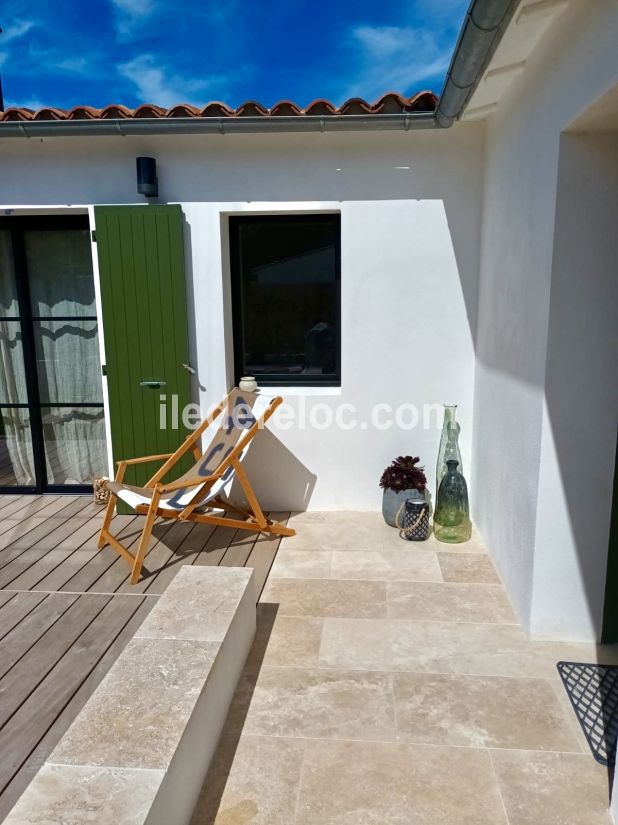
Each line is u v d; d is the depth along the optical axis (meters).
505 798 1.68
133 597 2.88
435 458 3.97
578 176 2.15
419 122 3.27
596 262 2.20
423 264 3.74
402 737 1.93
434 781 1.75
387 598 2.86
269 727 1.98
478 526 3.69
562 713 2.04
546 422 2.32
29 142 3.73
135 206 3.71
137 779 1.37
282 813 1.63
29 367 4.34
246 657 2.37
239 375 4.16
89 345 4.31
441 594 2.90
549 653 2.40
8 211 3.87
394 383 3.89
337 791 1.71
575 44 1.97
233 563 3.27
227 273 3.94
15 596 2.89
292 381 4.14
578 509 2.37
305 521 3.91
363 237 3.74
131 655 1.89
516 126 2.76
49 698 2.12
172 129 3.36
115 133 3.41
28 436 4.50
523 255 2.64
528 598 2.51
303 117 3.27
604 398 2.29
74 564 3.26
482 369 3.56
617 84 1.67
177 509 3.39
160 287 3.80
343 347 3.88
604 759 1.83
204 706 1.75
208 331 3.93
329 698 2.12
